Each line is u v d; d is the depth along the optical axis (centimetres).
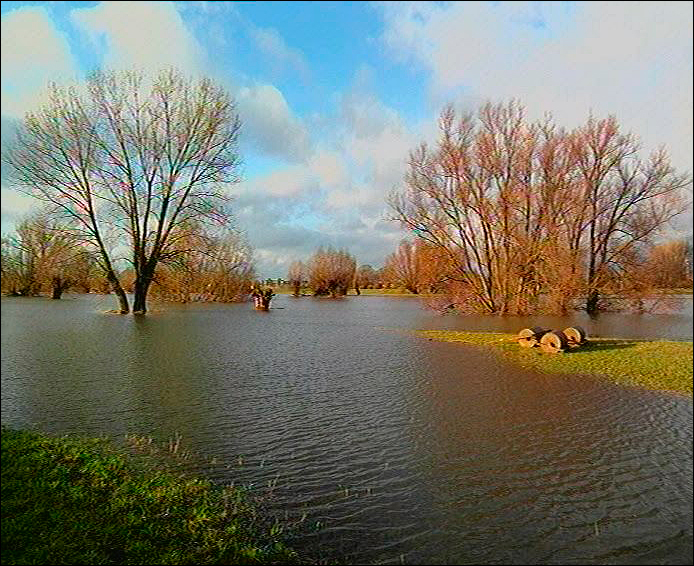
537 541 623
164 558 554
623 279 4009
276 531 637
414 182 3988
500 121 3841
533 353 2072
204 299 6494
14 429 1037
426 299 4725
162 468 835
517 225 3834
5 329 3003
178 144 3734
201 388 1446
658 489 771
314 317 4225
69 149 3469
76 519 623
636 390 1415
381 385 1501
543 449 946
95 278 5594
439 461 885
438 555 589
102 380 1542
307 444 972
